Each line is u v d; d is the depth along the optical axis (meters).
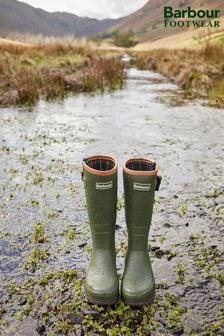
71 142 5.98
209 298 2.29
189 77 12.95
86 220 3.37
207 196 3.93
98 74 13.08
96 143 5.94
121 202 3.77
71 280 2.47
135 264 2.27
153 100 10.34
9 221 3.31
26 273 2.55
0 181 4.27
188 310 2.19
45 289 2.38
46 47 21.84
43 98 10.44
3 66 12.54
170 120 7.70
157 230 3.17
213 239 3.04
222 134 6.54
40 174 4.52
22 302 2.25
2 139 6.08
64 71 13.47
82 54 21.17
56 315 2.14
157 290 2.37
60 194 3.95
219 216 3.46
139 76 17.48
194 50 20.62
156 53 26.33
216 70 13.49
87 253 2.81
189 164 4.95
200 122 7.48
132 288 2.20
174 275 2.53
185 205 3.69
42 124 7.26
